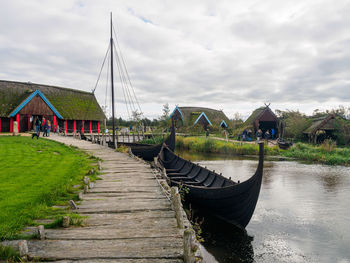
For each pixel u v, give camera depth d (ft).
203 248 26.04
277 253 24.95
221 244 26.84
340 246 26.00
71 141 82.23
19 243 13.01
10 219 17.60
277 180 55.21
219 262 23.43
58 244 14.78
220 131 167.53
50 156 48.42
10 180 28.78
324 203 39.11
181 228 17.51
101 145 79.56
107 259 13.32
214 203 33.19
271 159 87.71
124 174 36.37
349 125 119.44
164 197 25.07
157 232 16.78
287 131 145.89
